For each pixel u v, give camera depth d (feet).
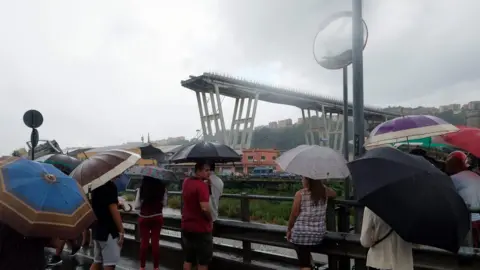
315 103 203.31
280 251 29.04
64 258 23.91
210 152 17.28
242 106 189.88
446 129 13.55
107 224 15.35
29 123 30.99
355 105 15.75
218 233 19.53
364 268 15.29
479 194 14.40
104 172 15.14
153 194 19.22
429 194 9.04
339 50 16.48
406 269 10.82
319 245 15.40
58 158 24.88
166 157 40.57
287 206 59.11
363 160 10.27
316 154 14.16
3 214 8.73
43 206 9.10
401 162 9.70
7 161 10.57
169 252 23.21
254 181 118.93
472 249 12.21
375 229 11.10
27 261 9.85
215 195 17.81
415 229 8.92
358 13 15.75
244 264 19.31
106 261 15.44
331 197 15.60
